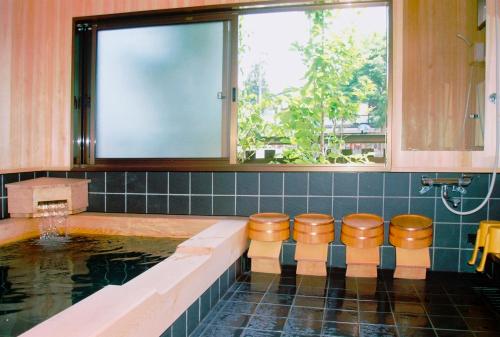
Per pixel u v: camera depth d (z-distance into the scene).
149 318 1.69
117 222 3.75
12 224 3.49
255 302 2.66
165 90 3.86
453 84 3.50
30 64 4.04
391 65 3.44
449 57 3.51
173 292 1.91
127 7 3.85
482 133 3.36
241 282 3.08
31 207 3.58
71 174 4.04
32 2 4.03
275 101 3.94
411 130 3.50
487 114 3.32
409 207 3.42
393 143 3.44
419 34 3.54
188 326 2.17
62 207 3.70
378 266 3.47
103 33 3.99
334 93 3.85
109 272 2.71
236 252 3.08
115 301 1.62
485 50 3.33
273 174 3.63
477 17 3.46
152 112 3.90
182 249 2.54
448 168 3.32
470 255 3.33
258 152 3.91
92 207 4.02
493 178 3.15
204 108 3.77
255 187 3.66
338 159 3.80
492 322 2.35
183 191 3.81
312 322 2.34
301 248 3.32
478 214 3.32
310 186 3.56
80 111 4.05
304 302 2.66
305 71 3.91
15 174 3.73
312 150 3.89
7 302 2.19
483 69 3.37
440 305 2.62
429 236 3.15
